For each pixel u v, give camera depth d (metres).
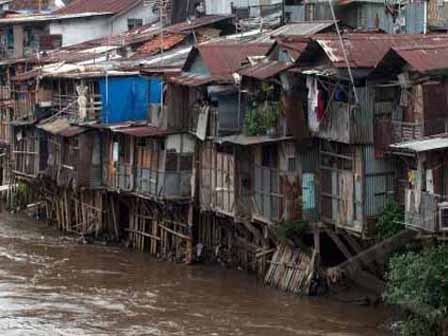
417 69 29.39
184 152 39.75
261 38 41.75
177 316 32.12
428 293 26.77
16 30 61.38
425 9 39.78
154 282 36.72
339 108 31.59
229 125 37.03
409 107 30.59
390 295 27.91
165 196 39.59
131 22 61.34
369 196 31.52
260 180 35.91
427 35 33.53
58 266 39.53
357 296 32.62
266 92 34.78
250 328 30.52
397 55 29.91
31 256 41.47
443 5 40.06
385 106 31.30
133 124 42.47
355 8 41.53
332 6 39.03
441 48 30.38
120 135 42.81
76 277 37.59
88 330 30.64
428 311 26.73
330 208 33.22
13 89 55.38
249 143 34.44
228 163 37.09
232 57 38.50
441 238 27.31
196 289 35.53
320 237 34.28
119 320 31.75
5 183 57.84
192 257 39.66
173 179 39.66
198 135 38.50
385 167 31.56
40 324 31.28
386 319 30.42
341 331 29.72
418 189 28.56
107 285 36.38
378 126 31.14
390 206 31.25
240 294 34.50
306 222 33.94
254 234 36.62
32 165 50.81
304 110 33.44
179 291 35.28
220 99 36.94
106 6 61.69
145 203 42.31
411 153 28.38
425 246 28.48
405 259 27.73
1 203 55.75
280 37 36.12
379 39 32.19
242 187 36.69
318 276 33.59
